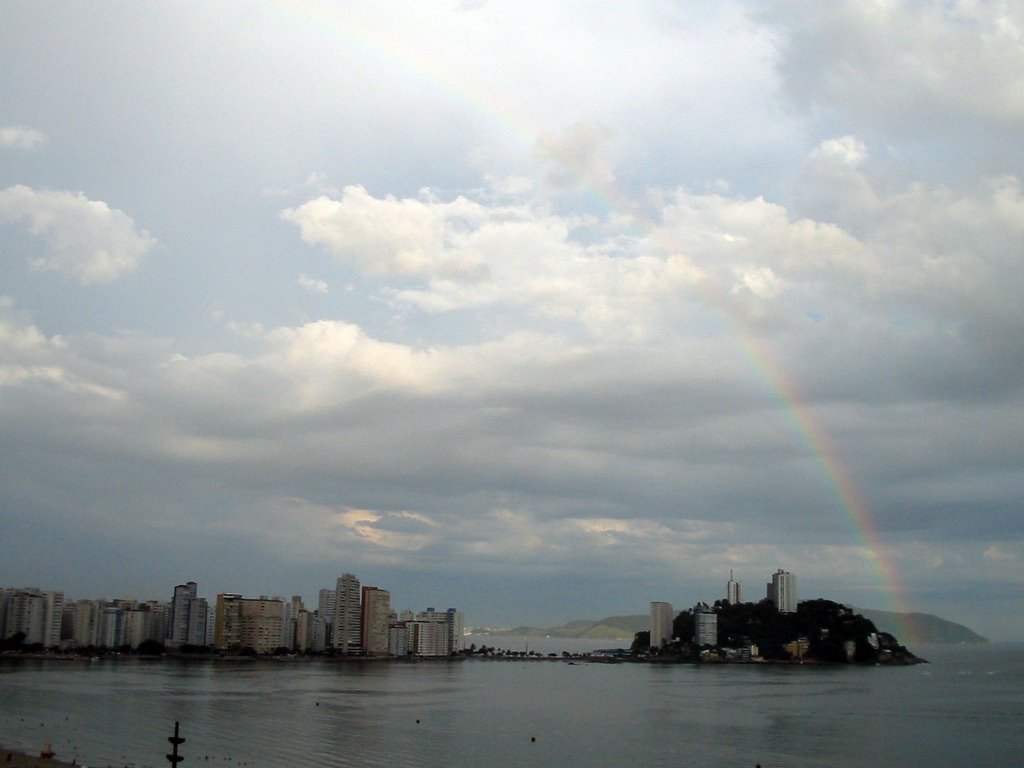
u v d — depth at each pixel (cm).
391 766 17700
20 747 18562
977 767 18788
